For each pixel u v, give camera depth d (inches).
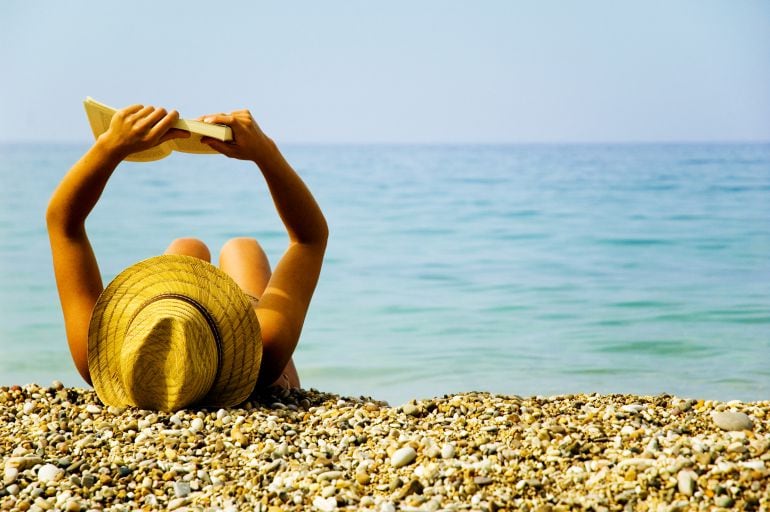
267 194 1269.7
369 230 870.4
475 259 665.6
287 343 203.3
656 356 353.7
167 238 789.9
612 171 1720.0
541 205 1081.4
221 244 767.1
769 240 719.1
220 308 193.5
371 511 139.0
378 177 1717.5
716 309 445.7
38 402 195.9
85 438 173.0
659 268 593.9
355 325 429.4
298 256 208.2
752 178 1412.4
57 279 201.3
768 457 144.6
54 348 396.5
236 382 196.2
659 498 137.1
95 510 145.6
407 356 365.1
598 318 433.1
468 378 327.9
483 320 434.9
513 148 4451.3
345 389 318.3
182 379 185.6
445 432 171.8
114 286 196.1
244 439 172.6
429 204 1136.2
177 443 171.6
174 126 188.9
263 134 196.9
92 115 193.3
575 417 175.8
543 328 412.8
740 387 304.7
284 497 146.8
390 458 160.7
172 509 146.9
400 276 588.4
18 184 1450.5
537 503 139.3
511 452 156.2
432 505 139.4
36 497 150.1
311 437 174.1
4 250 711.1
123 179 1556.3
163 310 188.4
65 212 197.5
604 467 148.0
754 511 132.4
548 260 649.6
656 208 996.6
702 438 157.1
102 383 197.3
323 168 2132.1
